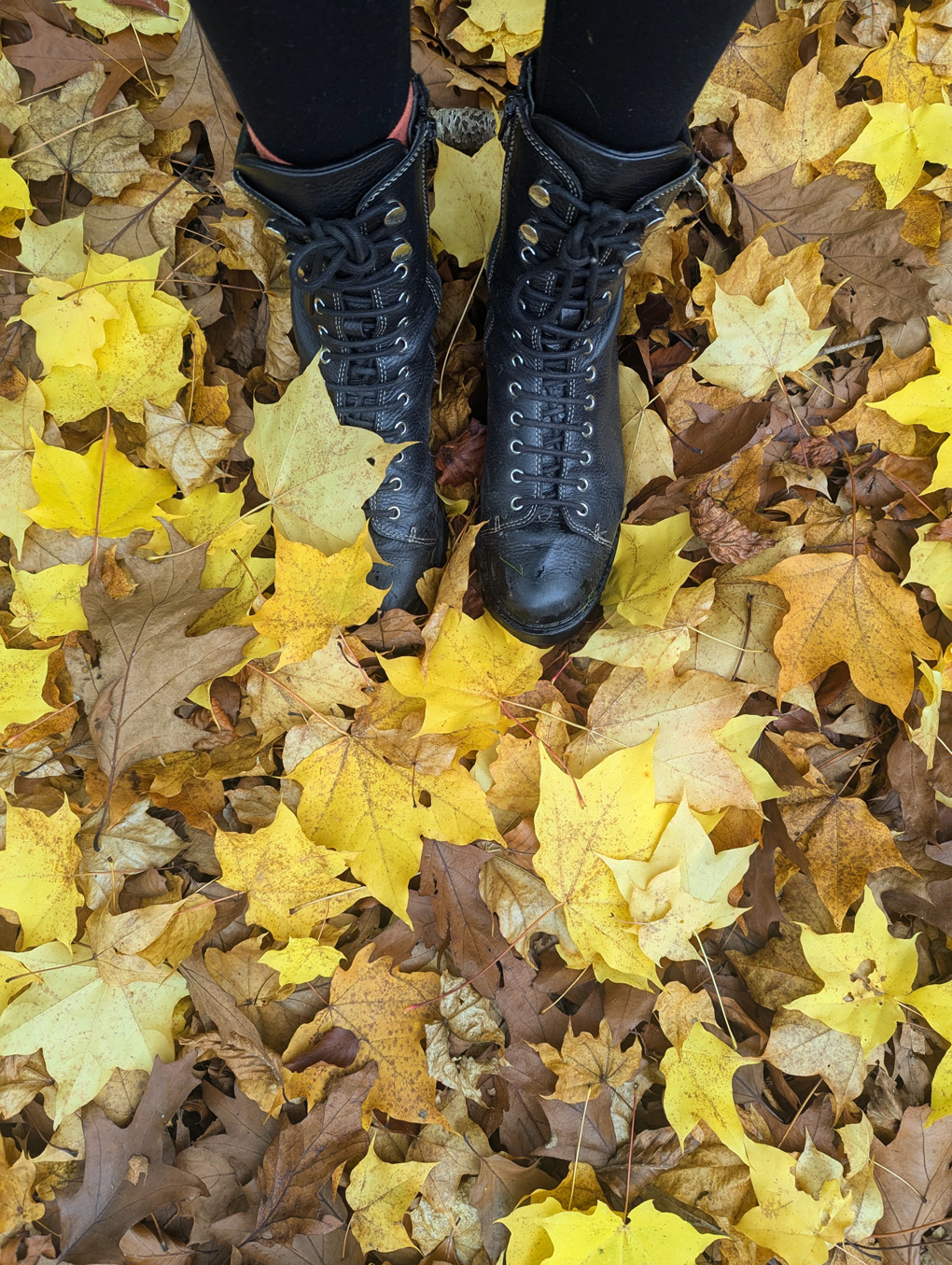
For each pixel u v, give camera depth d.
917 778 1.05
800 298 1.01
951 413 0.99
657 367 1.08
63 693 0.95
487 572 0.97
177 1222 0.95
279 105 0.60
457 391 1.05
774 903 0.99
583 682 1.05
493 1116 1.01
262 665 0.93
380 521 0.94
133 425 1.01
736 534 0.98
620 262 0.80
